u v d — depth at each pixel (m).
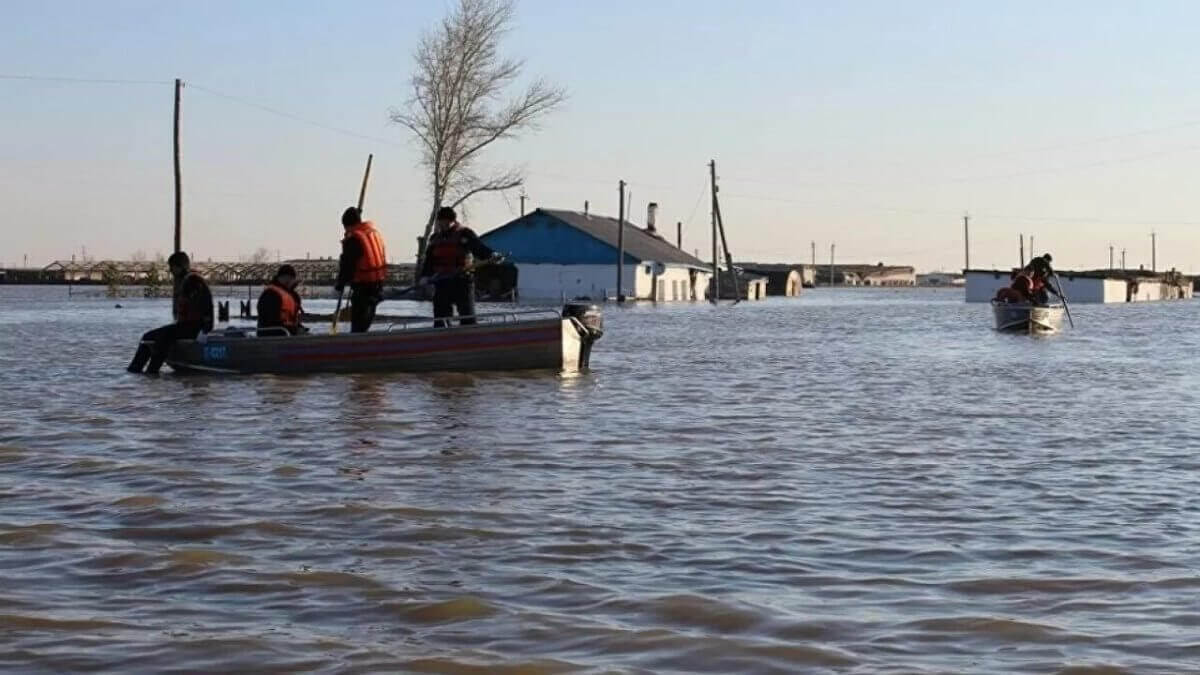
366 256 20.98
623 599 7.42
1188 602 7.41
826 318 52.47
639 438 13.90
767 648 6.56
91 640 6.61
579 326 21.27
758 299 98.56
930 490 10.85
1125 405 17.81
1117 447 13.48
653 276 81.25
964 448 13.35
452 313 21.61
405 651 6.48
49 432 14.14
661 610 7.21
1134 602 7.41
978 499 10.47
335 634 6.75
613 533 9.08
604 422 15.26
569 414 16.02
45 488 10.65
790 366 25.00
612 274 77.81
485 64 64.19
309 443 13.30
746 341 34.25
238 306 58.56
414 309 56.91
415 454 12.58
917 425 15.33
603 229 82.38
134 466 11.75
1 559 8.23
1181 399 18.75
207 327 21.41
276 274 21.62
